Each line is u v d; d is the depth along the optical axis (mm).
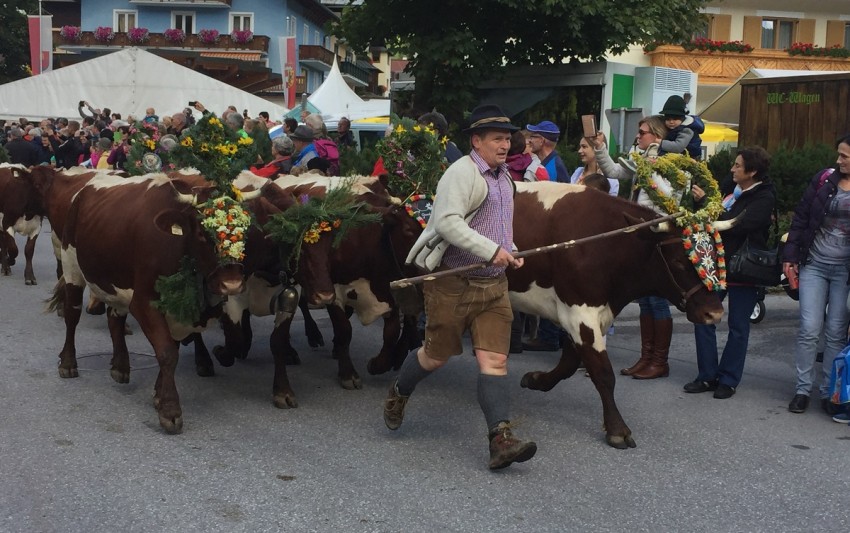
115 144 16469
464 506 4758
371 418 6320
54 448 5473
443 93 17188
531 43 17672
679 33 19219
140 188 6312
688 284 5801
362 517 4582
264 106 23719
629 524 4602
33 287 11508
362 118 21031
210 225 5562
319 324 9797
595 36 17406
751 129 15500
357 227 6609
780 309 10992
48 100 24000
